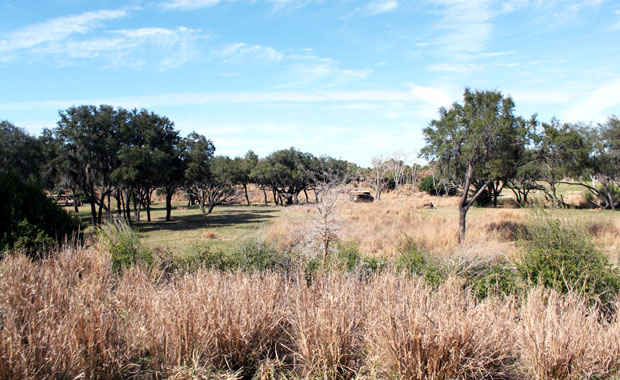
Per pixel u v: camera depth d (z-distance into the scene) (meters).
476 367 3.48
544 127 15.43
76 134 24.94
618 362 4.06
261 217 35.06
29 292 4.50
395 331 3.57
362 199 45.12
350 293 4.75
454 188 51.00
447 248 11.76
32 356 3.09
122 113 28.39
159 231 24.75
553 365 3.74
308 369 3.77
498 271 7.04
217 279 5.32
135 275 6.23
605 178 32.44
